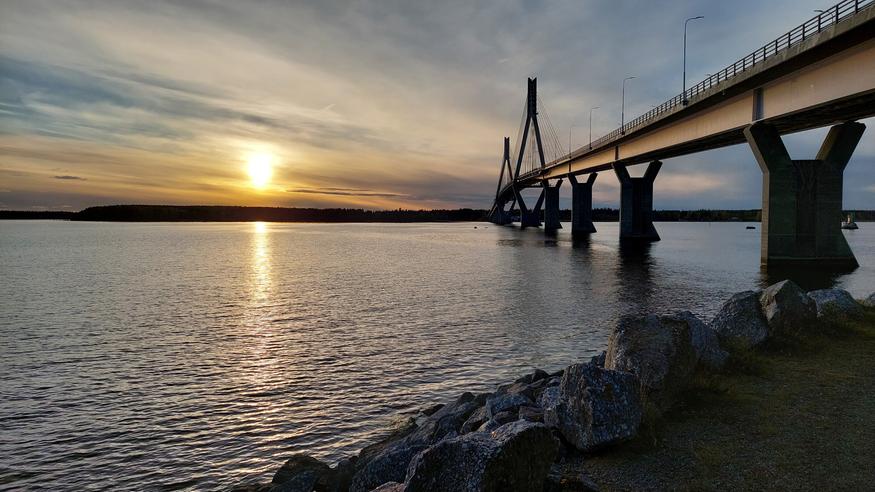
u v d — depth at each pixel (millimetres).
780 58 46344
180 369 21828
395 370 20750
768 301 14773
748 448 8039
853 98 42031
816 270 55500
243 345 26047
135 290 48094
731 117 60594
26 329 30594
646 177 120000
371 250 104812
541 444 6312
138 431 15227
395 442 12266
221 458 13406
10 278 57906
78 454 13812
